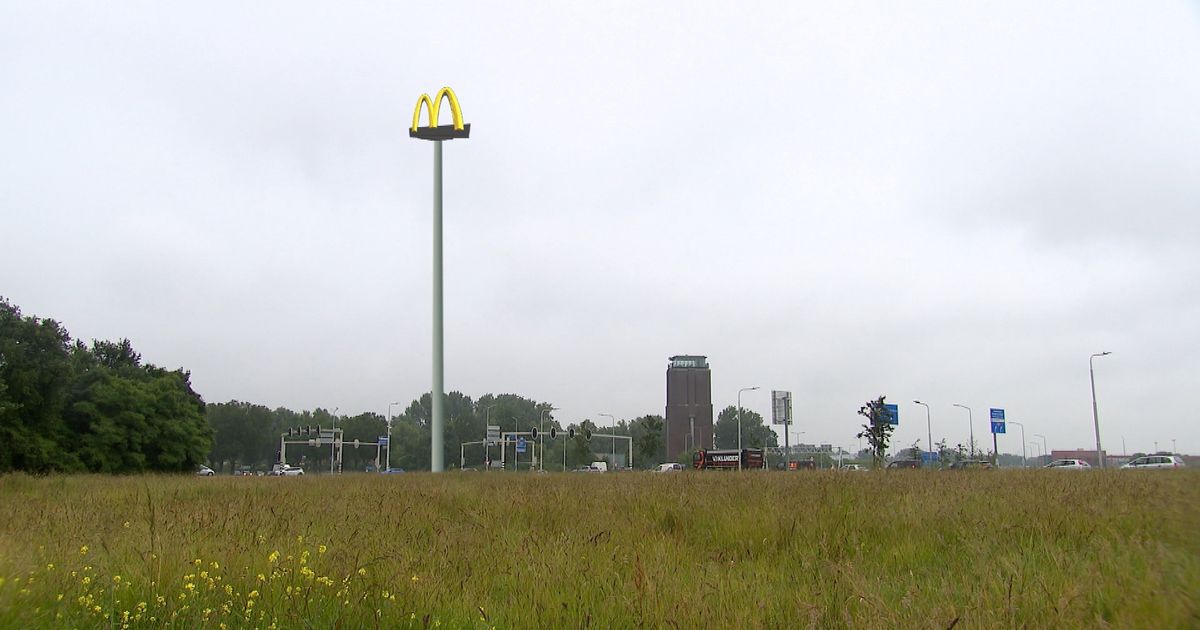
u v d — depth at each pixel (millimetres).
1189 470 13180
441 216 50469
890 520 9922
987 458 61500
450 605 6109
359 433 153125
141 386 60938
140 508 13070
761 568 7398
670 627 5355
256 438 141500
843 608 5641
